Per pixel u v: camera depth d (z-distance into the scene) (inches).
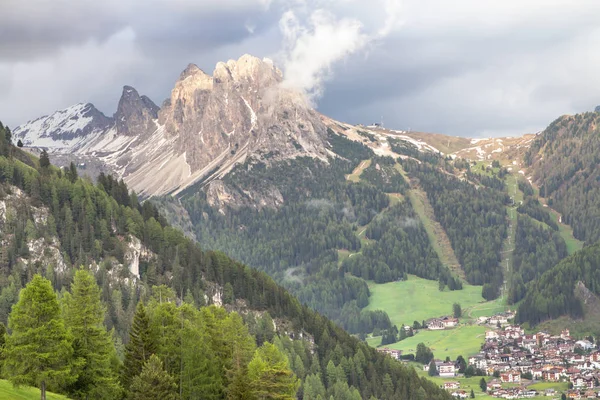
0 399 4220.0
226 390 5334.6
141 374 4729.3
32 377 4254.4
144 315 5241.1
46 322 4313.5
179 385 5211.6
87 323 4785.9
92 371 4682.6
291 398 4980.3
